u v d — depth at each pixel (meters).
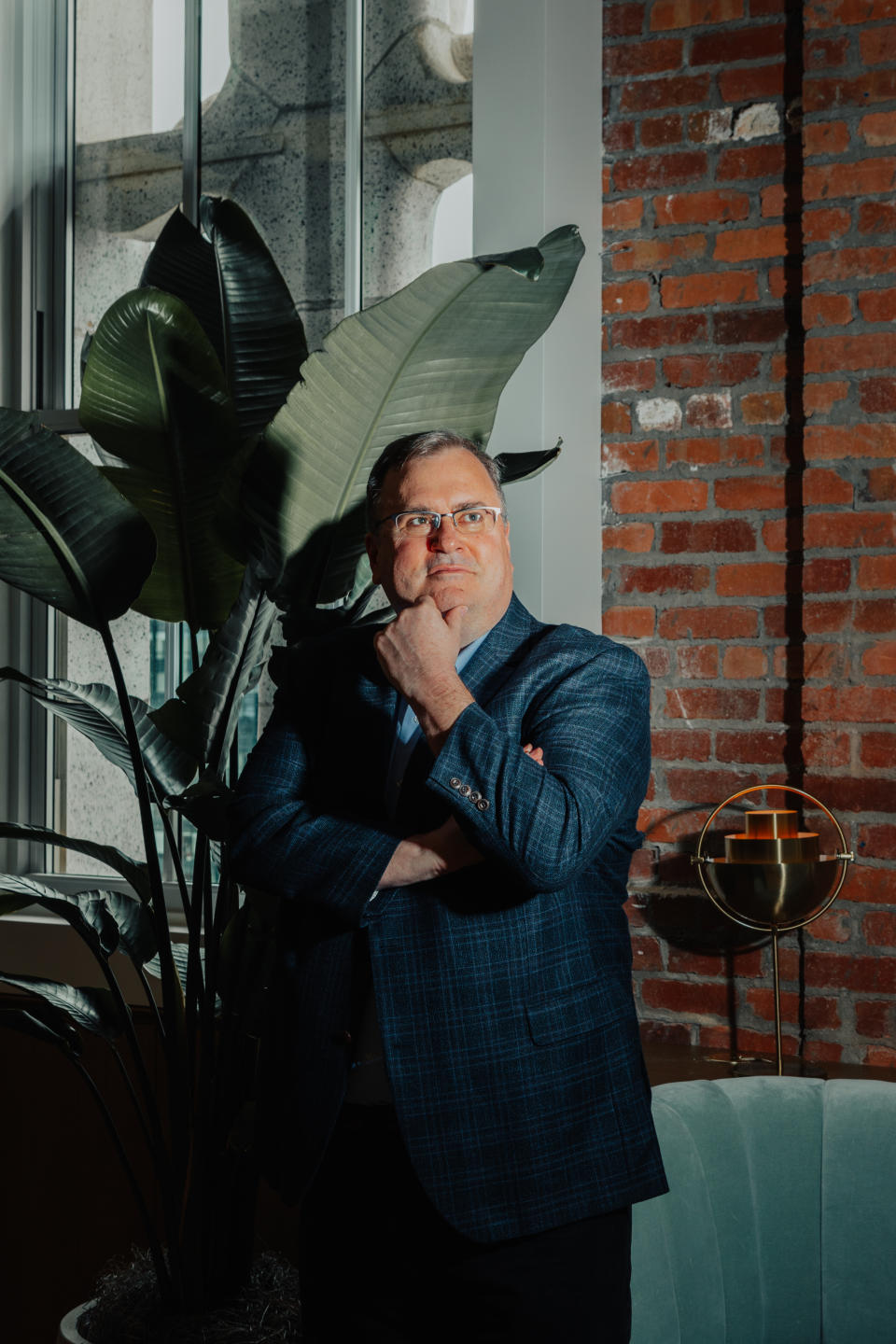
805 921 2.11
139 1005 2.58
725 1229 1.56
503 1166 1.20
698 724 2.42
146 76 2.91
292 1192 1.30
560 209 2.48
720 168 2.41
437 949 1.25
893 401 2.26
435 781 1.19
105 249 2.94
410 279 2.69
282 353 1.97
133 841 2.89
